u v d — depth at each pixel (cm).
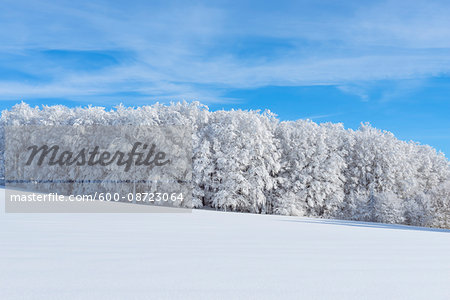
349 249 414
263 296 189
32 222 663
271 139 3600
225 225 809
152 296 185
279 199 3525
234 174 3275
